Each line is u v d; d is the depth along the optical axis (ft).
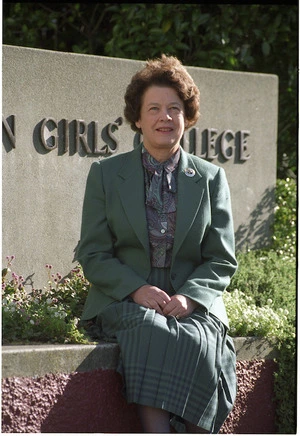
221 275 14.85
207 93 22.12
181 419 14.20
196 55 25.79
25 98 18.06
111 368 13.93
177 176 15.05
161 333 13.60
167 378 13.48
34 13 26.04
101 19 26.43
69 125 18.97
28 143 18.13
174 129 14.80
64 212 18.92
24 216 18.11
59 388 13.32
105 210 15.03
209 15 25.21
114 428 14.01
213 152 22.33
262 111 23.71
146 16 25.03
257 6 25.85
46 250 18.58
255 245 23.61
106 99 19.74
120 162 15.30
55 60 18.62
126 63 20.12
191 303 14.34
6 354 12.73
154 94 14.76
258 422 16.10
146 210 14.78
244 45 26.55
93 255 14.80
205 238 15.10
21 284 17.78
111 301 14.58
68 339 14.05
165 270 14.79
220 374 14.35
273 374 16.37
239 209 23.15
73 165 19.08
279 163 27.63
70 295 17.40
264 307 17.88
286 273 20.74
